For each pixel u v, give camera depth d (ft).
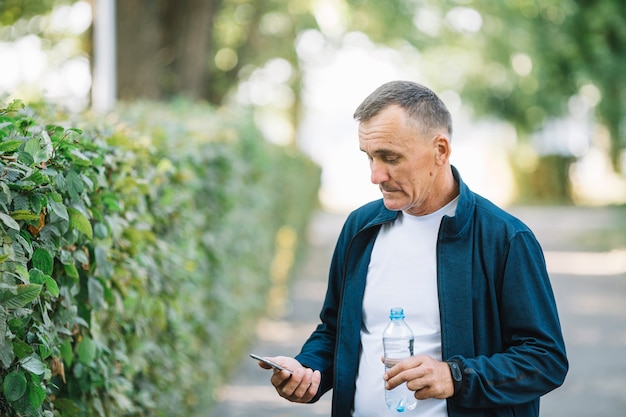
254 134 32.83
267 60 71.15
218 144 23.79
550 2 79.36
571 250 72.79
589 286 53.83
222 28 63.52
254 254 34.76
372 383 10.77
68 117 15.02
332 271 11.72
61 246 11.10
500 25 78.28
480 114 110.42
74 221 11.09
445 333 10.35
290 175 53.36
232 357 30.81
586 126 112.88
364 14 70.28
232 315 27.73
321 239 81.00
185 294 18.45
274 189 43.57
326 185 155.94
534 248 10.47
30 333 10.06
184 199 18.12
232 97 65.87
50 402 11.10
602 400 27.45
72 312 11.50
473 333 10.38
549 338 10.11
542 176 121.49
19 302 9.06
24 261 9.37
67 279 11.57
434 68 99.91
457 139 119.65
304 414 26.05
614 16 90.17
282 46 69.82
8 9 56.29
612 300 48.34
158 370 16.79
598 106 102.42
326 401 27.73
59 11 56.75
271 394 28.32
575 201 121.70
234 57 63.87
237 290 30.22
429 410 10.50
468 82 103.24
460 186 10.62
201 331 22.54
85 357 12.02
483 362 9.96
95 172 12.14
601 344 36.29
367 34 71.82
